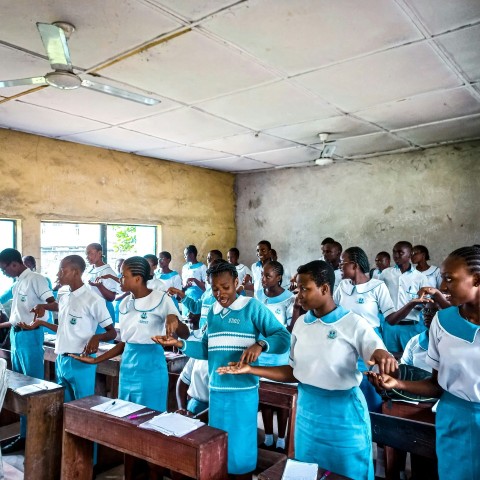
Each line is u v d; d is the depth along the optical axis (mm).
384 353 1690
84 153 6016
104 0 2492
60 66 2809
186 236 7578
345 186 7273
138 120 4887
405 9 2611
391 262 6770
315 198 7617
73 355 2906
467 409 1651
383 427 2279
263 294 3932
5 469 3029
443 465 1730
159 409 2873
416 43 3045
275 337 2230
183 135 5570
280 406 2807
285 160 7277
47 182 5586
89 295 3170
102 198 6230
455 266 1589
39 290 3803
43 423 2637
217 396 2357
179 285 6312
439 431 1750
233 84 3795
